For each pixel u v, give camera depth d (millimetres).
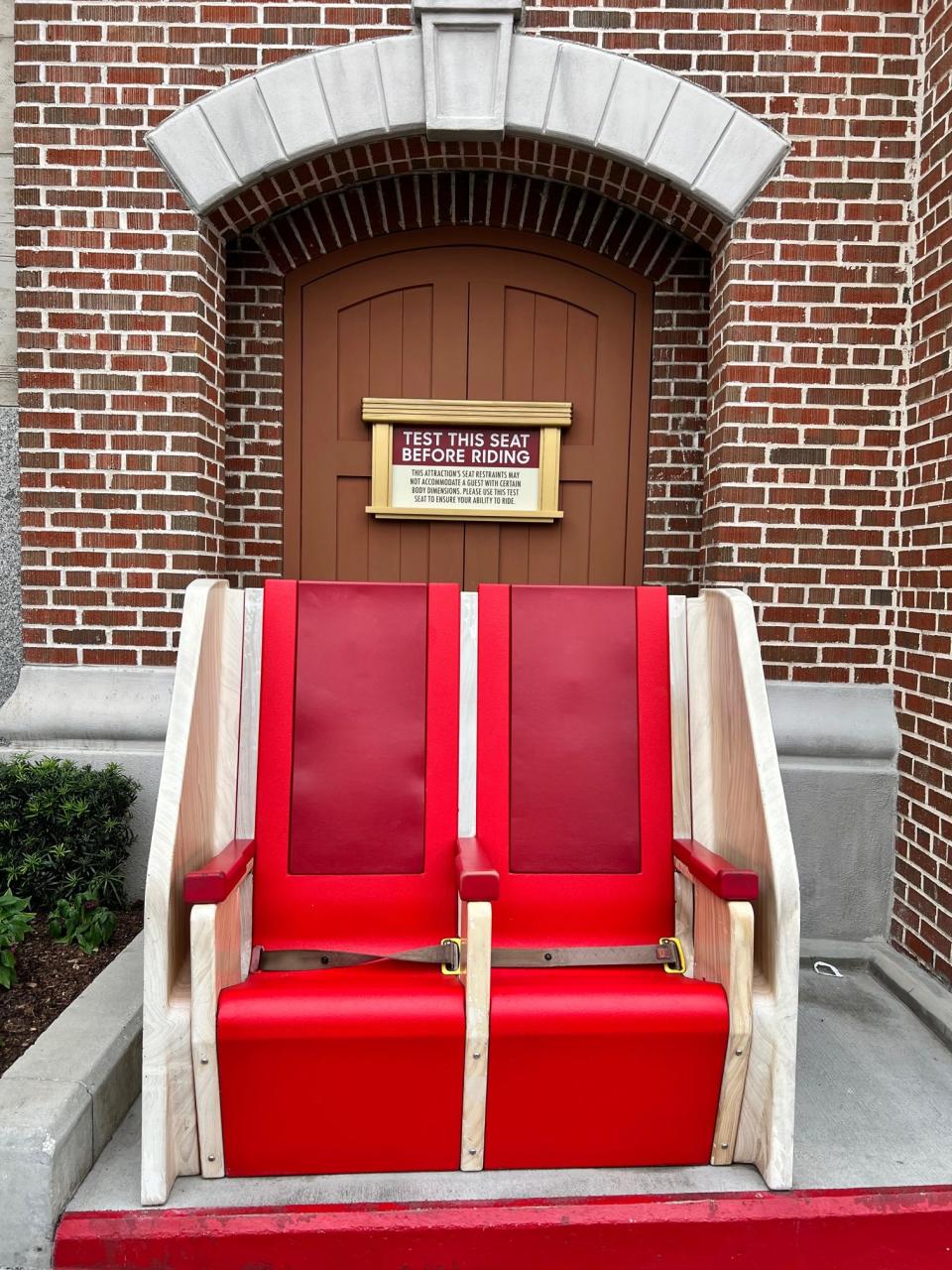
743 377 3309
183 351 3297
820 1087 2357
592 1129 1919
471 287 3711
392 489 3742
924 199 3178
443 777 2254
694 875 2072
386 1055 1831
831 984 3023
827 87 3240
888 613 3344
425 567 3785
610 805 2273
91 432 3318
